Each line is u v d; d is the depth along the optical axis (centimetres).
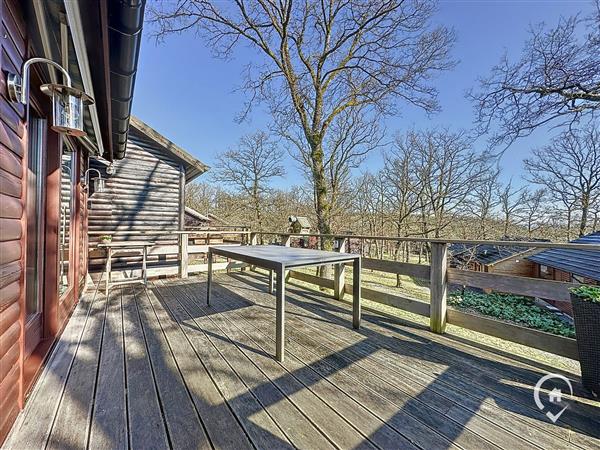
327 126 765
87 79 170
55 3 120
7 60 126
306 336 257
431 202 1267
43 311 230
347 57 738
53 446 123
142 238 604
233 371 192
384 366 203
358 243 1305
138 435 131
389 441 130
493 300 733
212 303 360
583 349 173
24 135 146
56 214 239
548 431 138
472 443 129
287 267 217
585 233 1111
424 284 915
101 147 342
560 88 628
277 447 125
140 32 154
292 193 1647
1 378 121
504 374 193
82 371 189
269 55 739
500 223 1272
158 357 212
